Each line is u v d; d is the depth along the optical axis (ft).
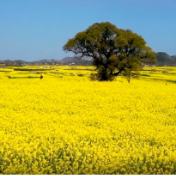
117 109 61.26
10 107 61.46
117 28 154.61
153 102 70.69
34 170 29.25
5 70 249.55
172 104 68.49
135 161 31.58
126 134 41.73
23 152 33.35
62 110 58.65
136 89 98.37
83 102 68.80
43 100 70.74
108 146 35.76
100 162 30.76
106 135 40.50
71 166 31.09
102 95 80.69
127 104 66.69
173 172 30.35
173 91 95.76
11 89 92.73
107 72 151.23
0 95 77.92
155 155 32.96
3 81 135.85
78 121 49.29
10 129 42.98
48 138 38.93
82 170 29.73
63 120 49.34
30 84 113.60
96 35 147.84
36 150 33.47
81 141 36.47
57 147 34.99
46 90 89.71
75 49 153.58
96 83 120.47
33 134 39.75
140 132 42.19
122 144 36.81
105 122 49.26
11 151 33.53
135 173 29.30
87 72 238.07
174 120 52.31
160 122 50.24
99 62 152.66
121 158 31.78
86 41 149.18
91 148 34.14
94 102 68.80
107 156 31.94
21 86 102.99
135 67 146.10
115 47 149.07
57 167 30.04
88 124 47.78
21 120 48.57
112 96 78.74
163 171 30.76
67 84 113.60
